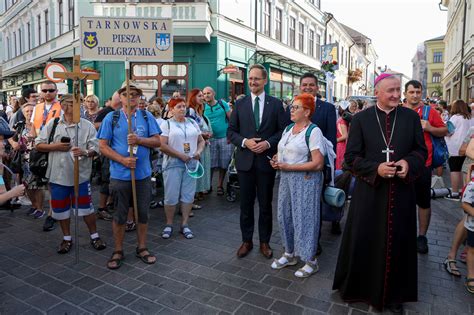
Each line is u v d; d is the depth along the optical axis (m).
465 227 3.51
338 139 6.04
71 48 17.88
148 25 4.15
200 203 6.59
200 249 4.45
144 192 4.09
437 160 4.36
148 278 3.70
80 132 4.34
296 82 22.08
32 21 23.33
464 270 3.92
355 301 3.25
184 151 4.78
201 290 3.46
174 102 4.85
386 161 3.04
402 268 3.07
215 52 14.32
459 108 6.70
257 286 3.54
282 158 3.76
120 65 14.47
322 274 3.80
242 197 4.20
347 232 3.28
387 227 3.03
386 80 3.07
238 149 4.21
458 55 23.67
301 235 3.68
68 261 4.09
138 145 3.99
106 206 5.68
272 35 19.28
